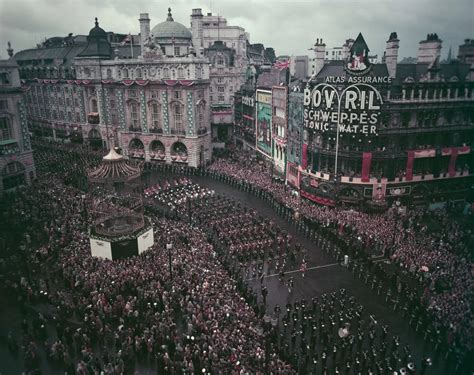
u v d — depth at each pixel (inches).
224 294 1462.8
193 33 3609.7
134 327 1341.0
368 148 2341.3
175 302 1428.4
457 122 2456.9
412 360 1285.7
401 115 2325.3
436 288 1565.0
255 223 2233.0
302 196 2659.9
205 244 1872.5
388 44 2289.6
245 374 1066.1
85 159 3508.9
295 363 1251.8
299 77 3292.3
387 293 1631.4
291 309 1508.4
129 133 3818.9
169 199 2637.8
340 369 1253.7
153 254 1758.1
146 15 3671.3
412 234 1973.4
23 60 4864.7
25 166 2883.9
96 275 1534.2
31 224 2065.7
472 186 2546.8
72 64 4355.3
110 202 2324.1
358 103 2274.9
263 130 3415.4
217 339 1196.5
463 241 1857.8
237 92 4151.1
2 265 1679.4
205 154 3713.1
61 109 4493.1
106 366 1138.7
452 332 1262.3
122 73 3720.5
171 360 1192.8
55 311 1439.5
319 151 2477.9
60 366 1203.9
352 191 2444.6
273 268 1867.6
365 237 2026.3
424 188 2469.2
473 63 2492.6
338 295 1647.4
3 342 1305.4
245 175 3115.2
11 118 2768.2
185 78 3417.8
